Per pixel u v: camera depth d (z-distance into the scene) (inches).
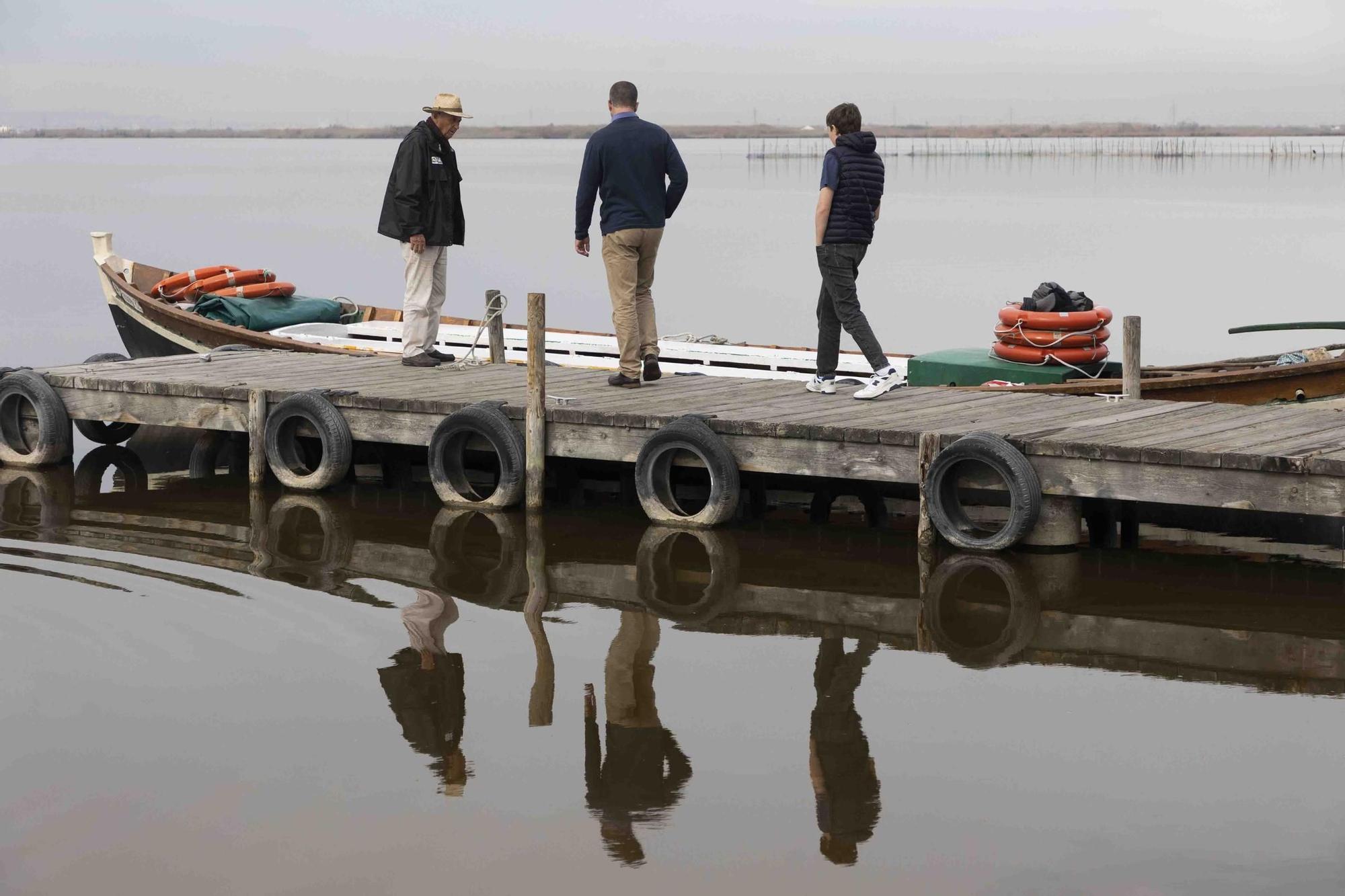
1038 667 274.1
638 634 296.0
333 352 571.2
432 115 457.1
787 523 389.1
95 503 416.2
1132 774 223.8
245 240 1598.2
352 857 199.3
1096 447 327.9
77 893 188.9
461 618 305.9
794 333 917.2
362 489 434.3
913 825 208.1
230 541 369.1
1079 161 6727.4
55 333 856.3
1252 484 309.9
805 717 250.4
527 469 395.5
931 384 486.0
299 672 271.1
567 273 1274.6
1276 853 197.2
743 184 3722.9
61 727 243.8
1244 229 1733.5
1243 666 272.1
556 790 220.7
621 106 398.9
